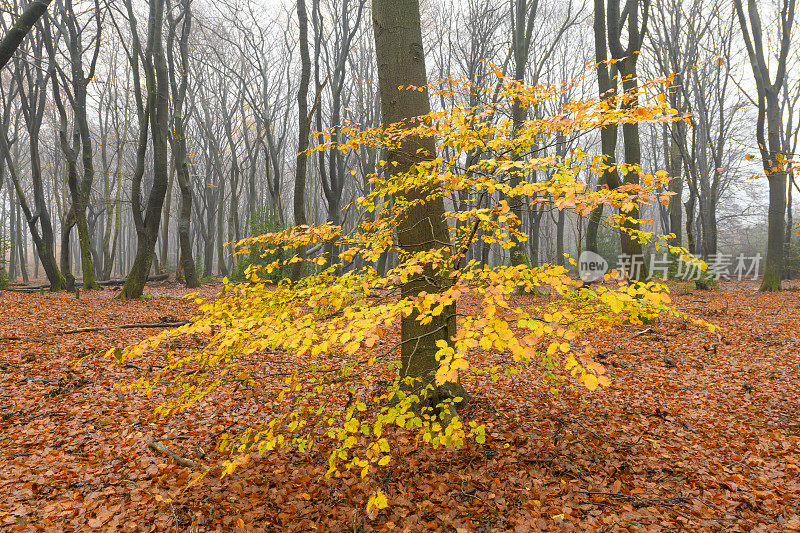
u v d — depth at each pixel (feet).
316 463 12.17
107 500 10.37
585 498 10.66
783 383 19.38
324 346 6.93
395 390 9.71
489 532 9.35
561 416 15.47
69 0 47.93
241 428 14.47
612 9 30.96
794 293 49.98
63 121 48.91
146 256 45.29
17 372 18.89
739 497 10.89
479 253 55.01
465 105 10.11
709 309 38.55
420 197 13.17
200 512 9.93
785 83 69.26
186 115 85.61
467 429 13.53
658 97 7.91
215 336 8.14
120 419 15.07
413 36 14.10
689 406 16.99
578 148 8.40
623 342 27.25
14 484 10.85
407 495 10.58
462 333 6.72
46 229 51.06
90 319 31.45
